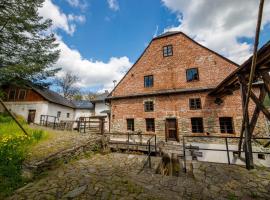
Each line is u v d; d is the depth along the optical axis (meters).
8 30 13.26
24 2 14.06
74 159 6.68
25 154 5.48
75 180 4.48
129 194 3.67
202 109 11.69
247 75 5.72
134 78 14.76
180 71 13.21
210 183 4.21
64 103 23.56
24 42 14.48
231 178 4.46
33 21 15.09
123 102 14.53
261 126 10.20
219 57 12.23
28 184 4.26
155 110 13.12
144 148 9.47
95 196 3.58
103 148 8.62
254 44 3.94
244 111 5.27
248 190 3.80
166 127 12.61
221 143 10.77
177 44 13.93
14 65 12.70
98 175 4.89
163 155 6.31
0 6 12.64
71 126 15.68
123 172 5.18
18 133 7.48
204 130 11.37
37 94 19.81
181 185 4.14
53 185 4.16
